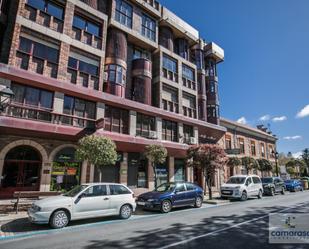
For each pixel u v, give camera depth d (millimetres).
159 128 19297
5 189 11945
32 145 12875
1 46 13609
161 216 10422
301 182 29938
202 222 8961
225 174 26016
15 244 6238
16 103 12180
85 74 15781
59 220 8047
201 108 25641
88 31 16734
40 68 13727
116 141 14898
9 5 14078
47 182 13000
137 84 19828
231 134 28859
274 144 38125
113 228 8039
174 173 20344
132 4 20453
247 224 8578
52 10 14961
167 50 22562
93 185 9336
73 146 14273
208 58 28438
